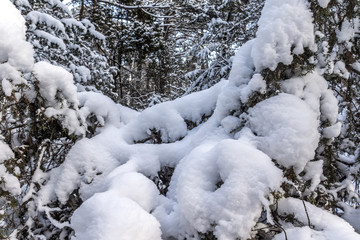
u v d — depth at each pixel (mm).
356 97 2436
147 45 8828
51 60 3875
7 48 1846
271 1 1932
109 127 2686
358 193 2254
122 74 11773
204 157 1772
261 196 1480
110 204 1644
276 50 1802
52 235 2320
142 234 1565
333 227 1578
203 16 6902
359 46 2125
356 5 1892
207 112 2625
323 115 1966
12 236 2021
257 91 1878
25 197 2162
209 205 1552
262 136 1791
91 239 1520
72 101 2281
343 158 2400
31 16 3617
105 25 8297
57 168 2375
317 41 1862
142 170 2365
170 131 2609
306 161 1658
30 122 2266
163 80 10828
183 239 1740
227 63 5168
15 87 1919
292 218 1720
